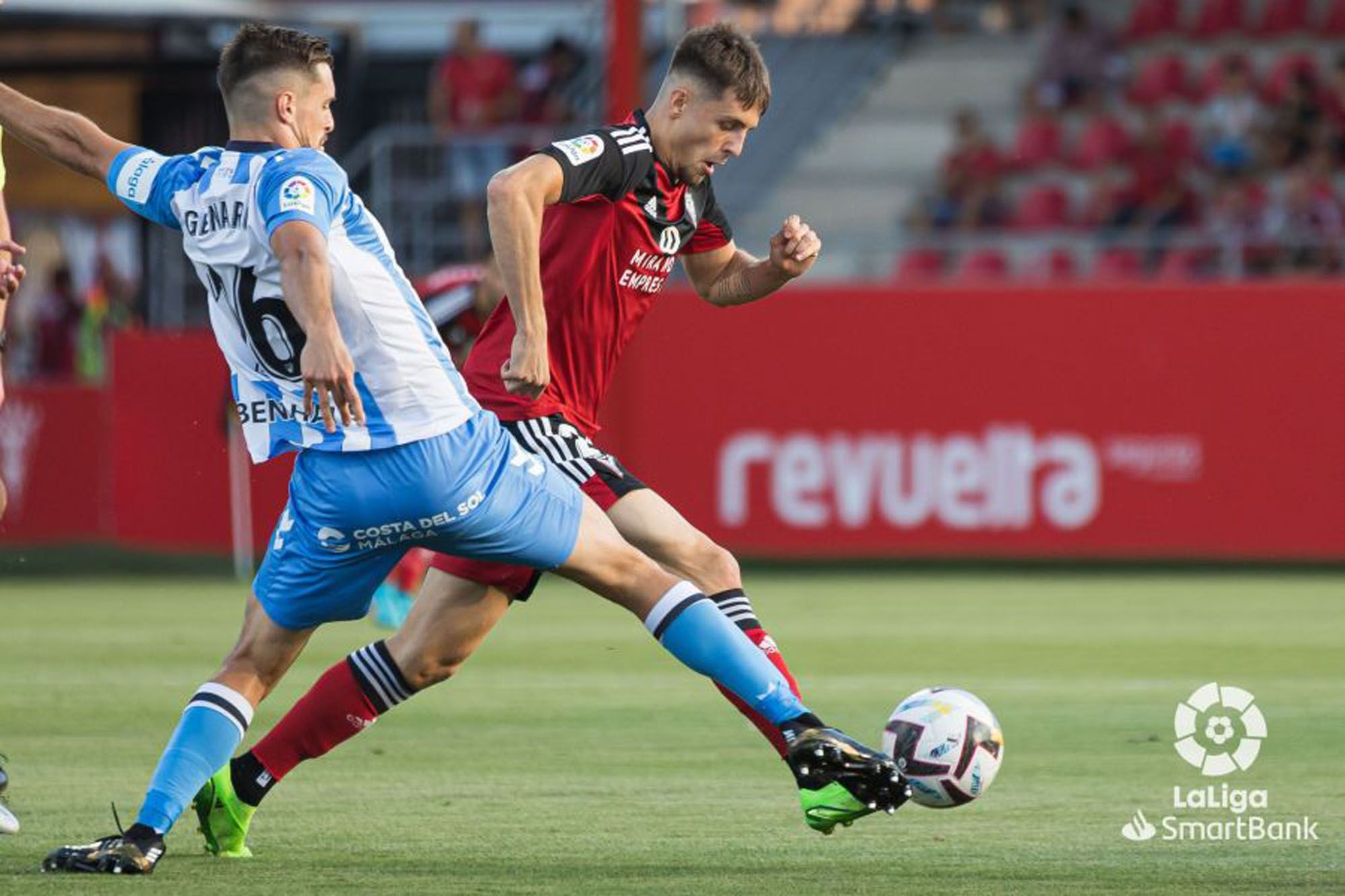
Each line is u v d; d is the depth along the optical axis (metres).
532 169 15.96
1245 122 62.69
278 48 14.90
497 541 15.15
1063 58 67.19
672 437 47.91
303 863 15.73
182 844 16.80
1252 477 45.78
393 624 35.84
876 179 67.44
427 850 16.39
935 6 74.00
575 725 24.16
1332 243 53.62
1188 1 71.50
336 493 14.70
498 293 29.00
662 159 17.23
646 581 15.65
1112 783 19.78
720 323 47.69
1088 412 46.38
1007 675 28.91
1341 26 69.94
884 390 47.09
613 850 16.38
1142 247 58.28
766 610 39.06
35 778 20.36
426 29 76.88
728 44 17.03
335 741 16.39
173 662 31.09
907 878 15.19
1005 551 46.72
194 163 14.89
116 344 51.16
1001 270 60.06
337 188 14.37
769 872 15.41
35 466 52.91
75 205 73.19
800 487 47.47
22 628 36.53
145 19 57.84
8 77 58.06
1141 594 42.00
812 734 14.71
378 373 14.60
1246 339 45.72
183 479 50.56
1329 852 16.36
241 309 14.67
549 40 76.38
